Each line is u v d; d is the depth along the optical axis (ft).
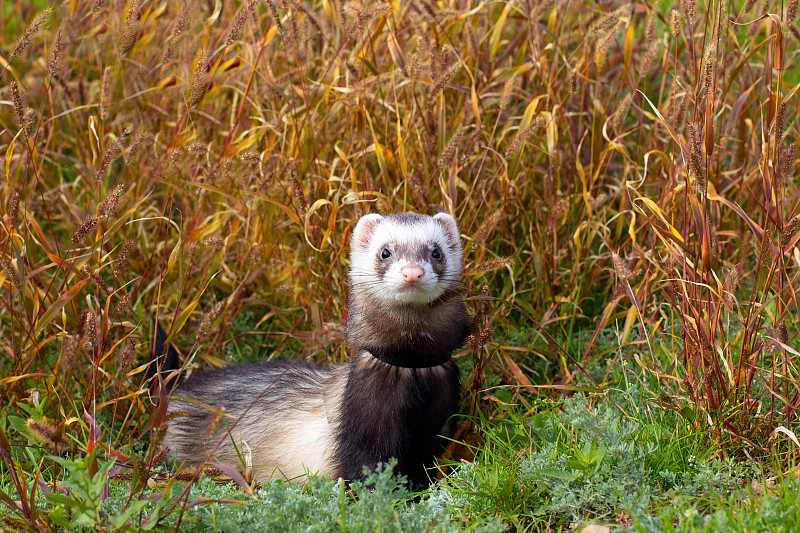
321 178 15.99
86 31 19.47
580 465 11.16
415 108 16.47
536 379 15.92
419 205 15.78
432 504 11.37
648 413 13.02
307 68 17.48
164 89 18.71
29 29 13.48
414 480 13.23
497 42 17.43
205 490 11.40
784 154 13.34
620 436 11.83
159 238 17.95
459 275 13.65
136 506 9.69
